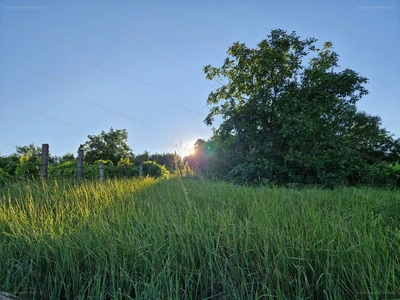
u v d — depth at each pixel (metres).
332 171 10.07
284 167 10.23
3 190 6.04
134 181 8.57
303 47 11.70
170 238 2.96
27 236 3.19
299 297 2.27
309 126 9.62
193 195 5.71
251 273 2.55
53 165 11.34
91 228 3.34
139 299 2.38
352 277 2.37
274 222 3.54
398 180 10.42
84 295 2.60
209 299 2.57
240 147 12.11
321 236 2.99
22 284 2.68
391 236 3.21
